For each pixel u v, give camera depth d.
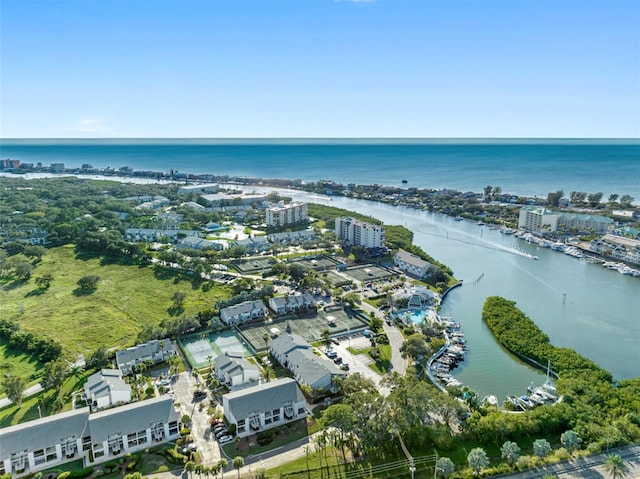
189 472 119.62
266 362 175.62
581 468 117.44
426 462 122.31
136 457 123.88
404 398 134.12
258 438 132.38
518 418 132.88
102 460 124.62
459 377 172.38
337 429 132.75
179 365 174.50
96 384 151.00
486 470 115.81
